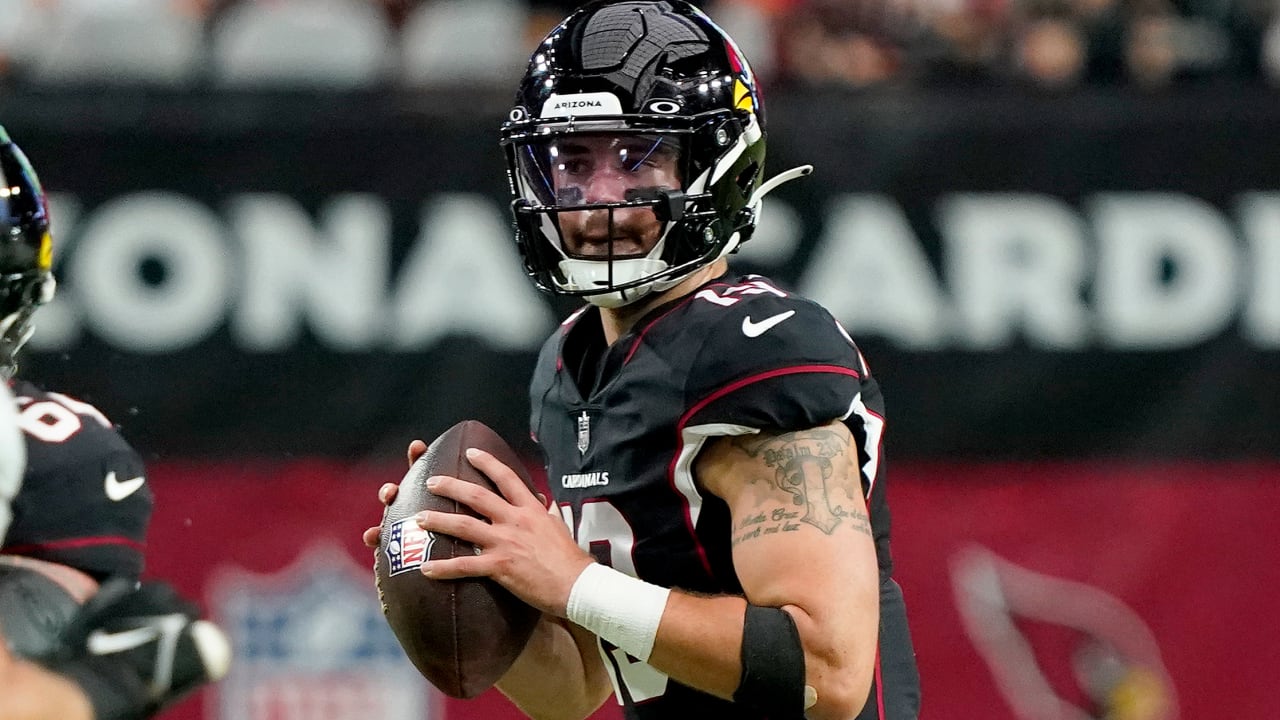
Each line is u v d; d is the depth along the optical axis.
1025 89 14.90
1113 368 14.95
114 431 8.12
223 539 14.65
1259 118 14.84
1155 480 14.98
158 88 14.58
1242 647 15.01
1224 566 15.02
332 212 14.68
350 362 14.72
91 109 14.49
